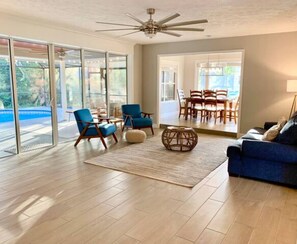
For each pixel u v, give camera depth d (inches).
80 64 235.9
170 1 142.8
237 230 94.0
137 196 121.2
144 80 309.0
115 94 282.2
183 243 86.3
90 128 205.0
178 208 110.0
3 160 173.2
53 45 207.3
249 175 141.9
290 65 222.4
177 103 412.8
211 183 136.7
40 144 212.2
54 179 140.9
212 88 395.2
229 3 145.7
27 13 169.6
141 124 248.7
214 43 256.5
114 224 97.6
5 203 113.3
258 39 232.8
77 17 179.2
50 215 103.7
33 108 203.5
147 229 94.4
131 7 154.6
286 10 159.2
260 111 240.2
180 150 195.3
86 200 116.7
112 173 150.5
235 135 253.4
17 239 88.0
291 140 131.0
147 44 298.5
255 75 238.8
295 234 91.7
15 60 184.5
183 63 412.8
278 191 127.6
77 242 86.6
